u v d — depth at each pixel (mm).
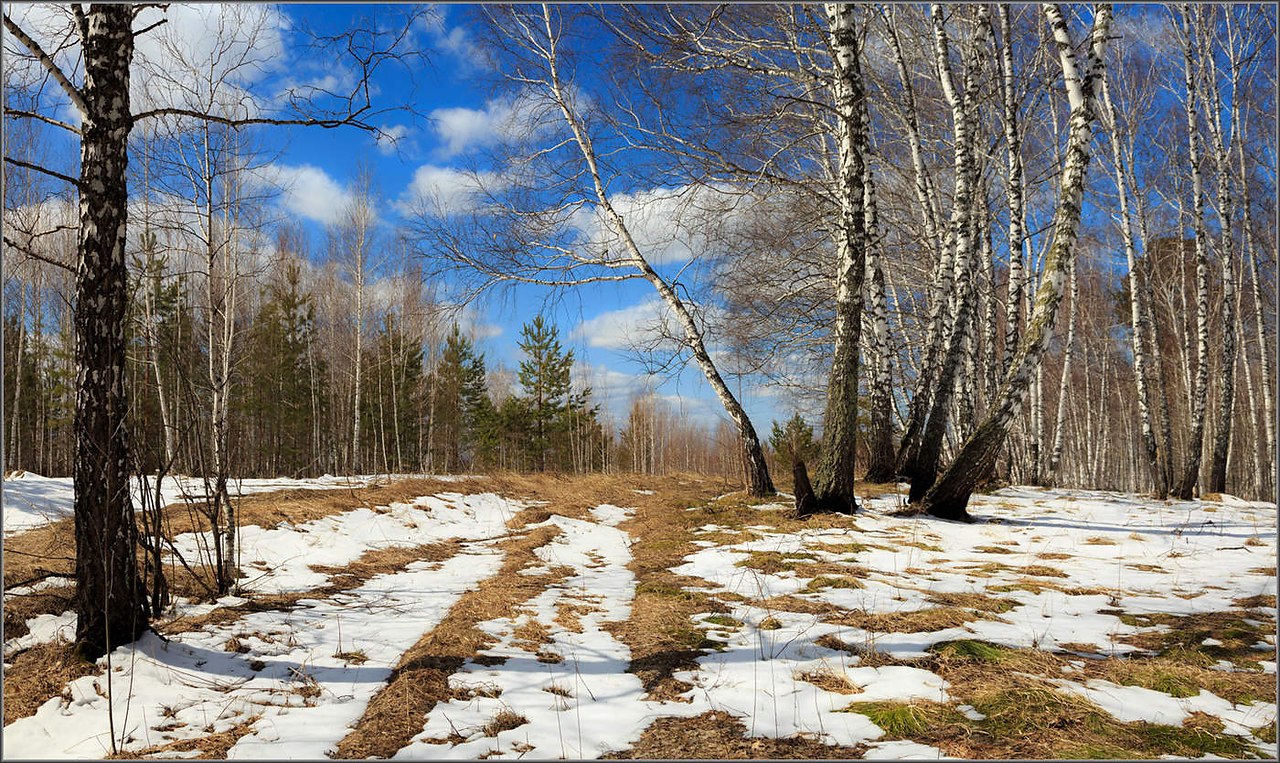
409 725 3346
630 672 4090
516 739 3225
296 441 28062
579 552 8312
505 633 4797
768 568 6430
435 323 11141
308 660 4297
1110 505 10844
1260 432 24719
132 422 4305
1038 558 6918
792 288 12812
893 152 15250
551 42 10180
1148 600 5238
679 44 9398
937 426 10055
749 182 9977
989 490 12781
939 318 12734
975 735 3064
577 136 10500
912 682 3672
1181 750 2879
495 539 9352
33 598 4867
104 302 4094
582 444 31000
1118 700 3393
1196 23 14664
